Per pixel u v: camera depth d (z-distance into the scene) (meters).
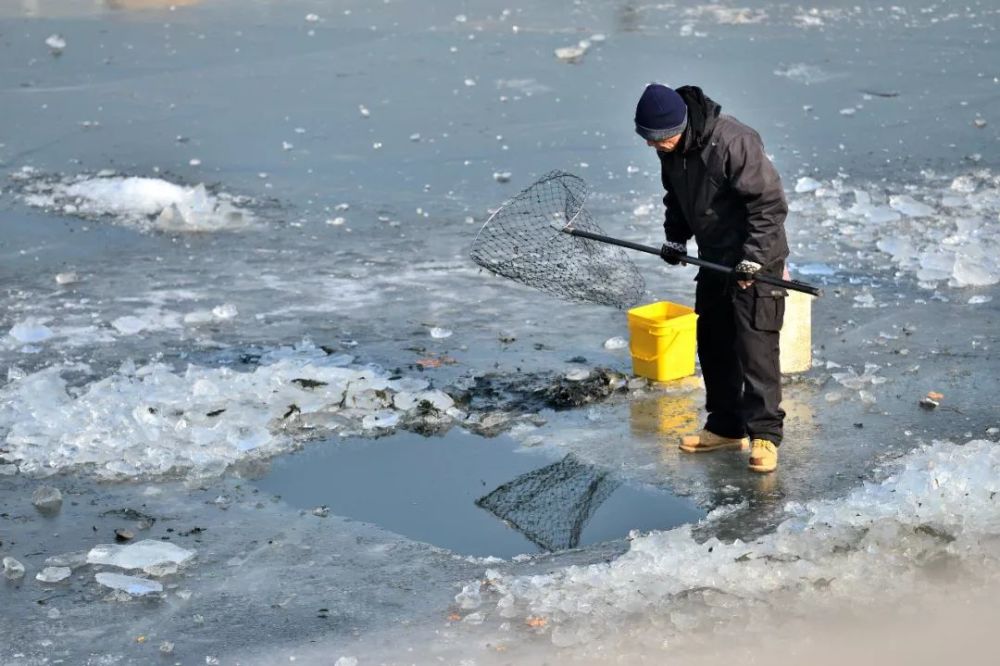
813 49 49.44
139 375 21.52
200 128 39.94
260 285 26.73
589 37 51.38
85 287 26.69
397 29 53.56
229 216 31.28
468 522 16.66
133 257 28.77
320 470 18.25
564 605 14.24
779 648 13.20
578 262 19.52
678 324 20.75
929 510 15.95
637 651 13.26
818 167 35.03
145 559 15.48
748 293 17.09
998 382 20.56
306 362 22.09
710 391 18.38
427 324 24.20
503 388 21.06
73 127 39.94
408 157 36.84
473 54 49.03
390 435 19.38
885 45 50.09
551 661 13.16
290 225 31.14
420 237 30.03
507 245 22.09
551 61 47.69
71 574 15.34
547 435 19.25
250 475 18.06
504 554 15.80
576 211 18.56
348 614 14.34
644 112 16.55
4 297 25.97
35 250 29.23
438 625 14.02
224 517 16.83
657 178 34.38
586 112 41.22
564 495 17.34
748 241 16.64
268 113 41.53
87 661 13.48
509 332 23.72
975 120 39.34
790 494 17.08
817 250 28.02
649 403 20.31
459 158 36.62
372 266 27.88
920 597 14.12
